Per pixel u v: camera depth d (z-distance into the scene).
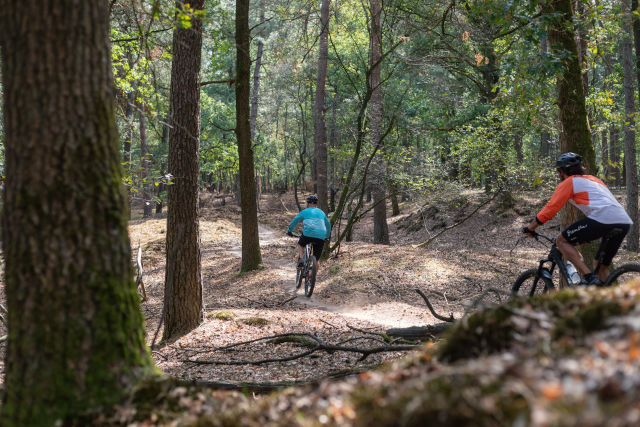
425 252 16.88
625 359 1.76
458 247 24.38
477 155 18.94
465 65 23.12
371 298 12.16
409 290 12.83
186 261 9.29
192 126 9.30
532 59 7.07
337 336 8.13
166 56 12.52
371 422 1.94
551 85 9.02
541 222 5.16
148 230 28.34
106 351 2.63
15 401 2.56
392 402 1.95
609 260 4.95
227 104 48.44
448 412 1.77
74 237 2.61
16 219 2.62
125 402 2.60
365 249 18.09
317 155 21.92
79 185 2.64
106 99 2.80
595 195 4.85
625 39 18.23
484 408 1.73
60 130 2.62
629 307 2.23
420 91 26.30
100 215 2.69
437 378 1.99
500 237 25.03
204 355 7.60
